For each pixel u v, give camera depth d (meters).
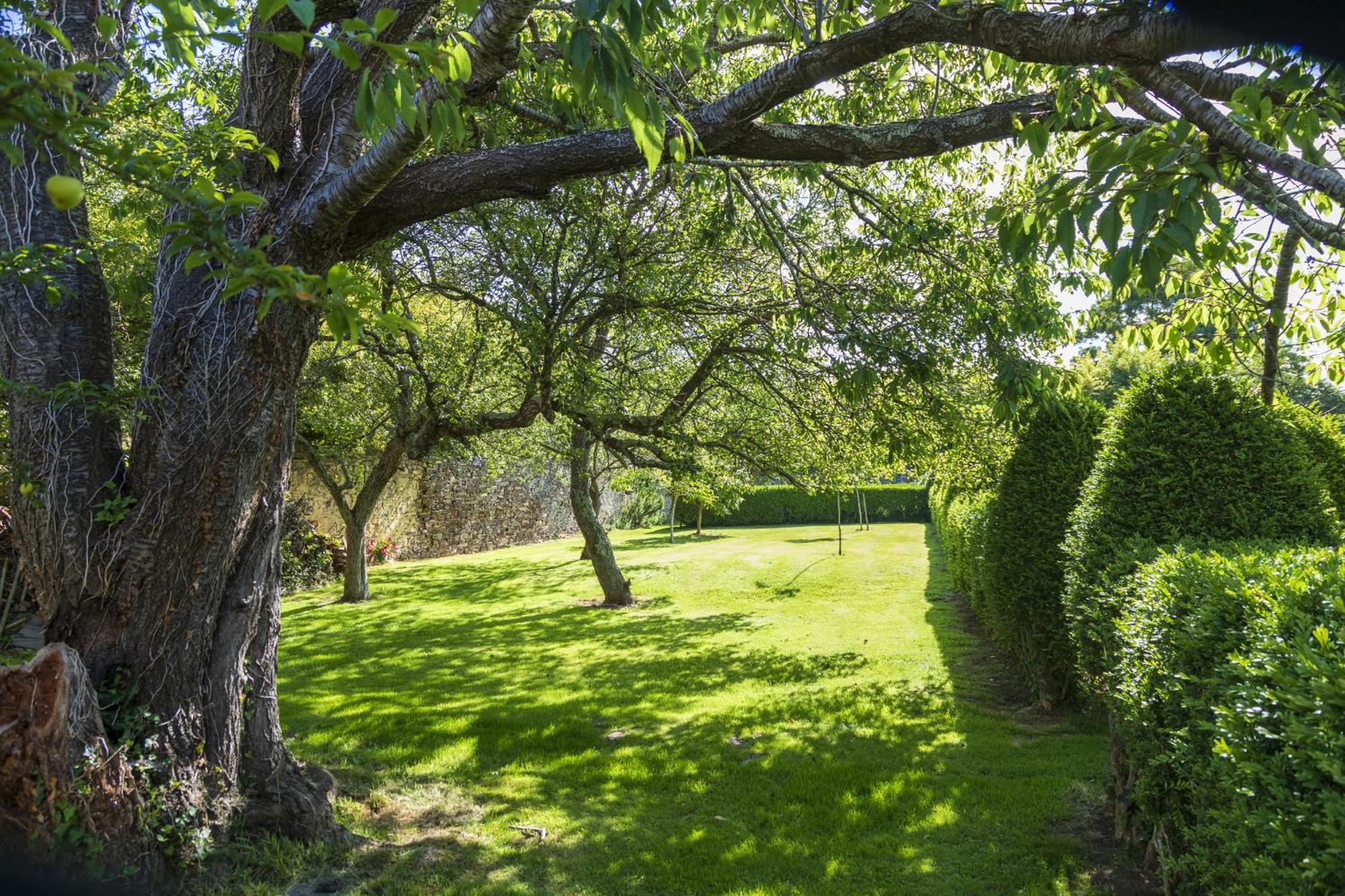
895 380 5.02
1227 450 4.65
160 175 1.29
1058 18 2.28
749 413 9.11
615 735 6.11
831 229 6.87
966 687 7.37
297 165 3.42
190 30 1.27
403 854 3.97
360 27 1.29
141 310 3.91
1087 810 4.47
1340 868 1.83
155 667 3.46
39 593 3.53
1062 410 5.01
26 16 1.15
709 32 6.16
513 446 13.87
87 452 3.44
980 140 3.49
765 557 18.11
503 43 2.46
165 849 3.34
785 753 5.59
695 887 3.72
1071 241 1.90
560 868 3.89
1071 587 5.03
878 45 2.82
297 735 6.01
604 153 3.51
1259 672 2.33
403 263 6.54
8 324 3.34
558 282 6.46
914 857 3.98
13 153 1.08
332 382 11.48
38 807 2.99
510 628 10.84
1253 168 2.53
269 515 3.89
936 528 22.20
